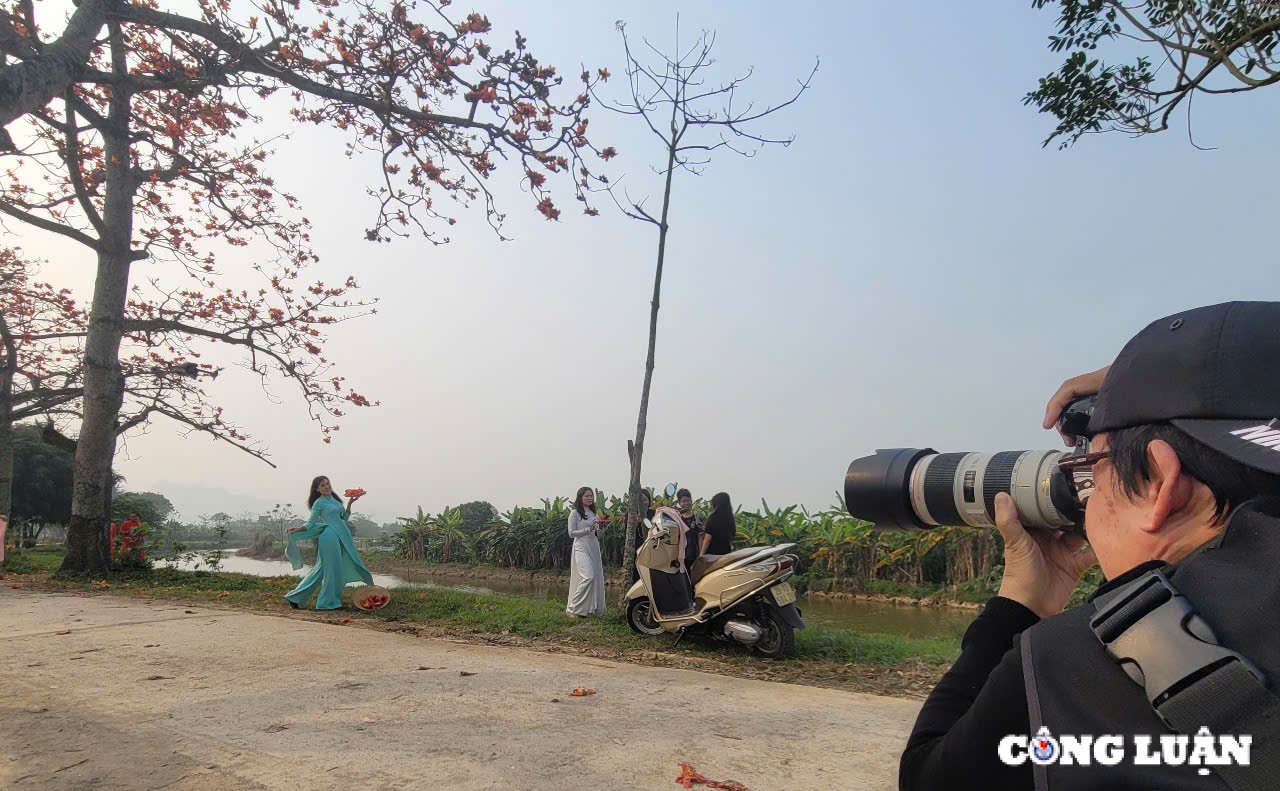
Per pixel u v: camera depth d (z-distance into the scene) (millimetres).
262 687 4461
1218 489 803
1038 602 1124
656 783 3135
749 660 6223
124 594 9023
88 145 10352
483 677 4898
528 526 25031
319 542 8203
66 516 33094
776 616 6289
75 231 10398
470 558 27297
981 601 15758
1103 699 730
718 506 7520
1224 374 810
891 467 1452
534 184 7281
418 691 4473
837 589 18391
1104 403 947
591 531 8391
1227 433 785
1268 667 657
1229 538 770
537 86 6797
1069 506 1110
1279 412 783
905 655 6492
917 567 18000
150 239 11094
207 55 6324
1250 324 827
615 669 5453
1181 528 844
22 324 13906
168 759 3254
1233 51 5129
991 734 814
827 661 6258
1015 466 1240
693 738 3762
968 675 1033
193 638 5949
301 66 6777
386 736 3611
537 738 3650
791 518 20359
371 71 6750
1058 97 5980
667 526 6906
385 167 7168
